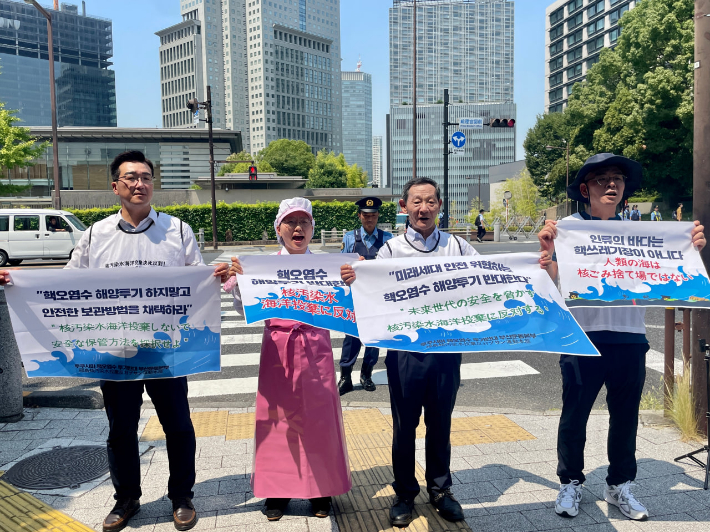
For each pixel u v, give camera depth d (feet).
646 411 13.76
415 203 9.33
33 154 83.05
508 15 553.64
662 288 8.85
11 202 106.73
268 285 8.92
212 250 84.17
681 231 9.05
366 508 9.50
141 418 14.24
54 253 61.52
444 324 8.64
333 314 8.89
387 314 8.66
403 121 452.35
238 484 10.43
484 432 13.03
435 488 9.21
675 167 108.78
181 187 151.84
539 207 204.23
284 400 8.91
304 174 258.37
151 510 9.39
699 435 12.06
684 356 12.77
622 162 9.12
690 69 97.81
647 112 103.14
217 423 14.10
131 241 9.02
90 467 11.08
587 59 283.18
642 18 108.88
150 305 8.67
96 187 142.10
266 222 96.07
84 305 8.55
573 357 9.09
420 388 8.89
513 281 8.78
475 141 450.71
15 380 13.89
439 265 8.78
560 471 9.36
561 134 168.86
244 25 621.31
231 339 25.85
